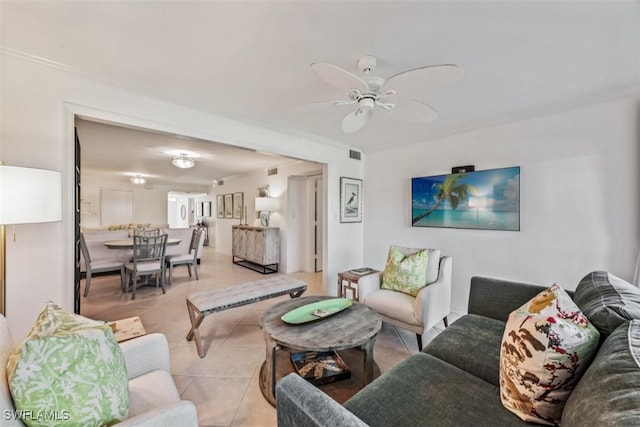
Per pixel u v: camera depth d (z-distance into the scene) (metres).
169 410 0.91
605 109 2.39
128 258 4.49
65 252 1.86
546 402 0.98
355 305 2.21
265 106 2.55
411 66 1.85
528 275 2.79
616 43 1.59
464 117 2.81
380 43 1.61
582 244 2.50
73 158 1.94
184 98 2.36
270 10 1.35
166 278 5.00
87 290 3.93
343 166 4.11
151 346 1.34
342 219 4.10
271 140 3.22
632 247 2.27
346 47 1.66
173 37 1.56
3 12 1.35
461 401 1.13
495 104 2.49
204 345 2.50
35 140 1.78
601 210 2.40
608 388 0.71
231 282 4.77
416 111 1.99
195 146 4.24
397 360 2.23
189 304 2.49
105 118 2.07
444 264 2.71
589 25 1.44
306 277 5.18
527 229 2.80
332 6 1.33
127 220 8.22
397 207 3.98
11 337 1.00
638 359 0.75
